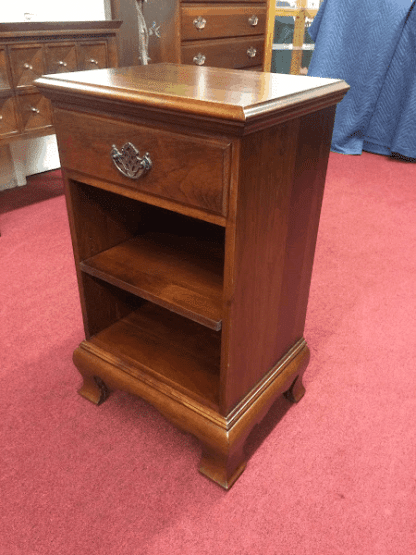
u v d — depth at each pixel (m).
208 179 0.84
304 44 4.07
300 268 1.20
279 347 1.26
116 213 1.28
